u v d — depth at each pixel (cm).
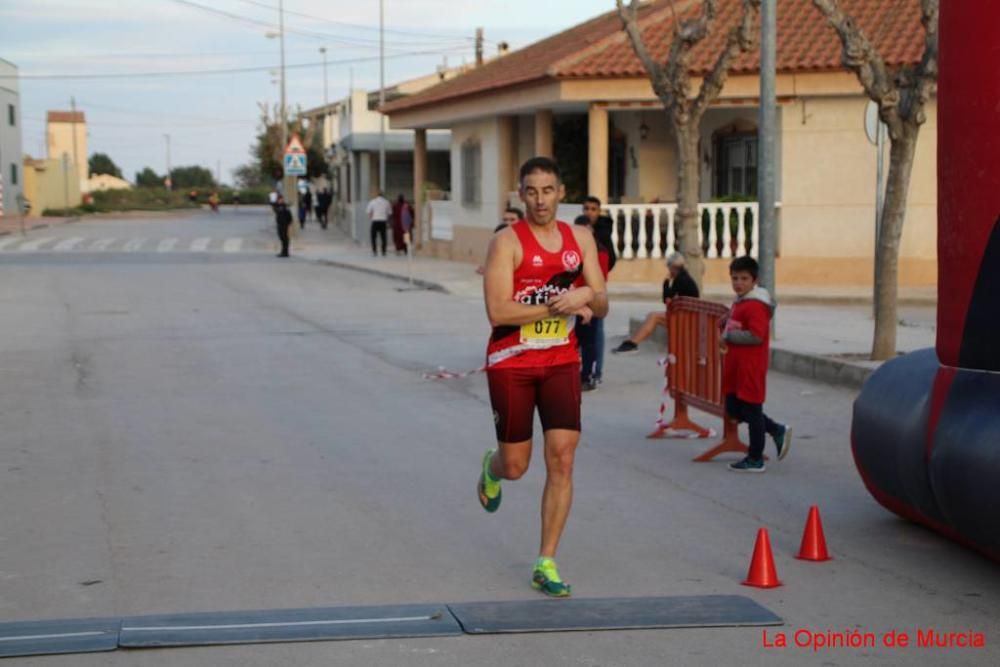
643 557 694
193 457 959
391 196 4772
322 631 565
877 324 1346
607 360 1531
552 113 2761
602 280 632
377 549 709
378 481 879
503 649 546
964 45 659
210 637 557
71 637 556
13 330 1834
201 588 635
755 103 2420
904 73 1298
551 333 621
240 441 1023
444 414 1159
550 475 628
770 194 1474
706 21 1536
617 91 2422
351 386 1322
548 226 620
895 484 725
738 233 2430
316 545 716
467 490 853
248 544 718
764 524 769
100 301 2292
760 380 899
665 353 1585
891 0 2503
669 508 807
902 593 632
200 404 1205
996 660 538
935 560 689
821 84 2370
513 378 623
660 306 2191
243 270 3133
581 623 578
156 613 595
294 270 3144
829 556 696
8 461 943
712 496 841
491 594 627
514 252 610
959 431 649
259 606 607
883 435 733
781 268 2466
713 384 980
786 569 673
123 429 1076
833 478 896
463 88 3053
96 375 1394
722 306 957
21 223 4872
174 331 1822
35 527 754
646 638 562
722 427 1100
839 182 2431
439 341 1714
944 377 687
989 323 648
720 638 563
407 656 538
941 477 656
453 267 3095
